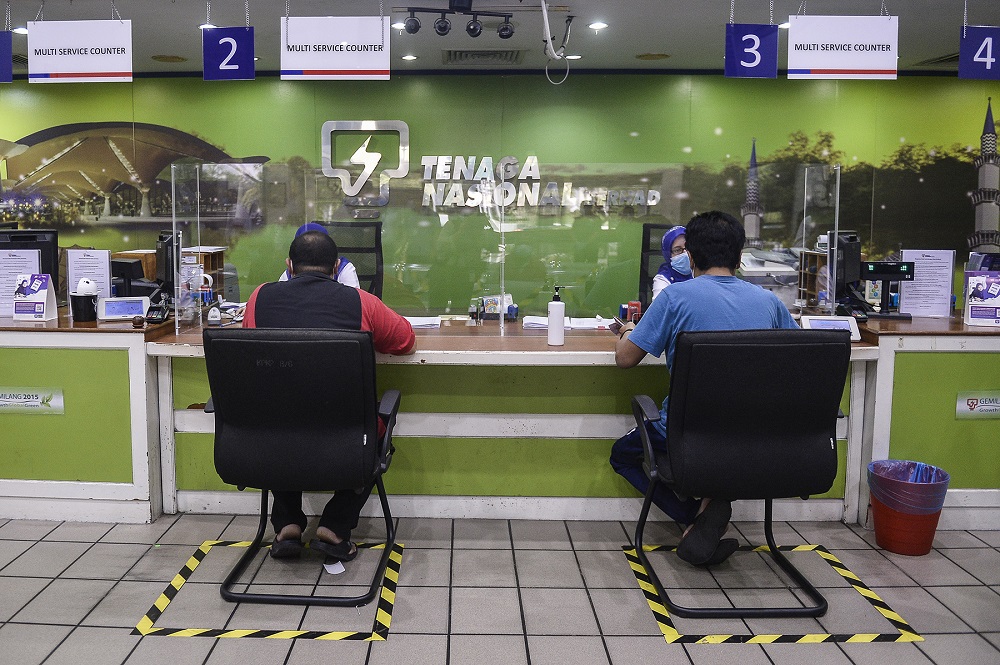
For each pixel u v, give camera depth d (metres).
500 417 3.09
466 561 2.77
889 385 3.05
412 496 3.13
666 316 2.49
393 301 4.11
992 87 6.47
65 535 2.95
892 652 2.20
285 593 2.50
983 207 6.60
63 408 3.05
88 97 6.56
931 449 3.09
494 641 2.24
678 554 2.62
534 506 3.13
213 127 6.55
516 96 6.45
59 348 3.03
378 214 4.07
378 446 2.54
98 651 2.16
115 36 3.27
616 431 3.10
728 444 2.27
